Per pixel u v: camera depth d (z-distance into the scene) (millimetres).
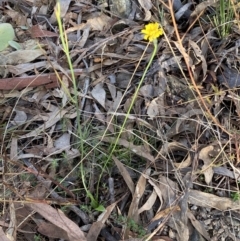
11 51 497
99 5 519
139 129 457
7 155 454
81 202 436
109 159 439
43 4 525
